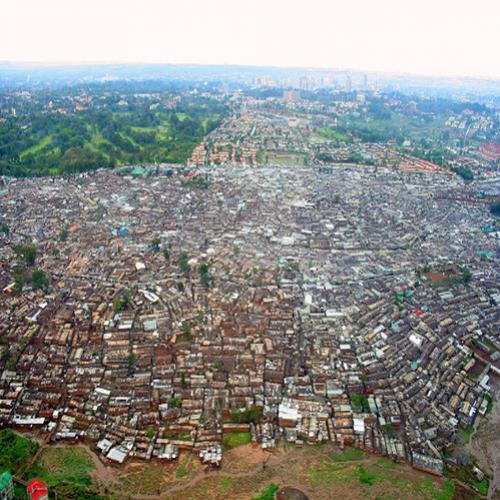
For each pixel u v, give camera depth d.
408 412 148.38
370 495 120.44
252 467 127.31
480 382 166.88
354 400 149.25
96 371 158.75
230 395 150.75
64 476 120.75
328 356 170.50
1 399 145.00
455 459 134.62
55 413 141.12
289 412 144.25
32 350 169.12
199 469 125.88
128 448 130.12
